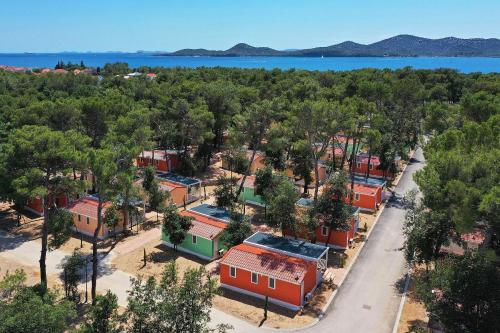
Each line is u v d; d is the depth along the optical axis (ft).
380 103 256.32
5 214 162.91
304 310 98.84
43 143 100.37
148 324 59.21
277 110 164.76
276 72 392.27
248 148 229.04
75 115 178.60
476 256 76.43
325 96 266.98
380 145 203.72
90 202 149.38
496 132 106.83
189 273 63.10
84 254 128.67
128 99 234.58
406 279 113.39
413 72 401.08
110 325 65.41
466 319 68.69
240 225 123.54
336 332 90.17
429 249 100.32
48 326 56.29
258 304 101.91
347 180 131.13
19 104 226.58
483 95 215.92
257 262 106.32
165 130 199.62
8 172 107.65
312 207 129.90
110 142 139.74
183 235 127.03
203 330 62.69
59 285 108.06
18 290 60.34
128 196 136.26
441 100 346.74
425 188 88.89
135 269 119.14
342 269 119.55
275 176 153.48
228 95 225.35
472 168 82.28
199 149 220.84
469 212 75.46
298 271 101.45
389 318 95.35
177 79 355.56
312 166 174.19
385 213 164.96
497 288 67.87
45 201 102.68
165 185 170.91
